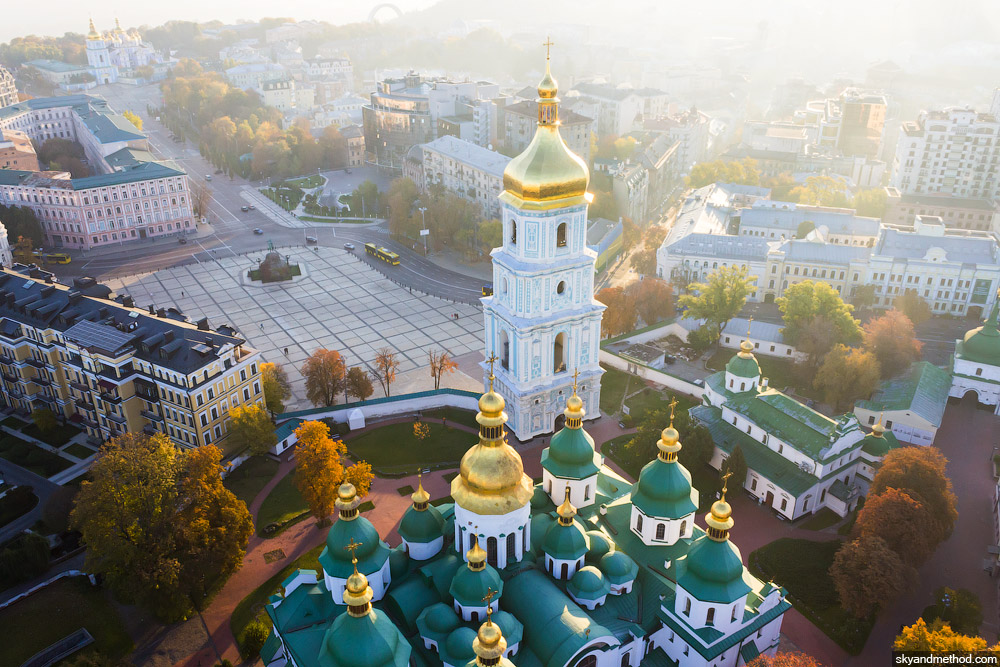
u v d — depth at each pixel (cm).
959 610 9362
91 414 14112
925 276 18362
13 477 13212
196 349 12775
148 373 13088
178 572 9550
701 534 9675
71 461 13688
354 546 7206
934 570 10562
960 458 13038
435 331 18600
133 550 9531
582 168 11694
